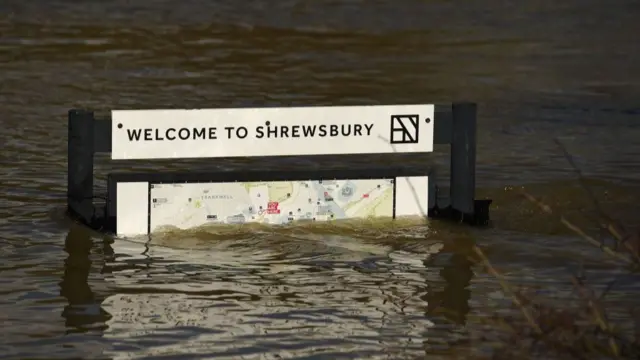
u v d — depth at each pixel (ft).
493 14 139.13
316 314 55.57
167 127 63.26
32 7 135.74
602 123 96.17
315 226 66.28
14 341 52.19
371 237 65.62
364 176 66.59
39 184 75.97
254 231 65.62
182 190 65.16
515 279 59.98
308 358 50.88
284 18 134.21
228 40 123.95
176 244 64.13
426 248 64.23
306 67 113.91
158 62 114.21
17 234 65.77
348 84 107.96
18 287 58.44
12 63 111.86
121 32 125.70
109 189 64.85
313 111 63.93
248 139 63.62
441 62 117.91
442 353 51.42
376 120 64.59
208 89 104.53
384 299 57.47
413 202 67.36
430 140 65.82
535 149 87.10
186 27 128.67
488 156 84.79
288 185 65.87
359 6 140.67
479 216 67.97
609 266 61.82
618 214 70.59
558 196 74.23
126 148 63.57
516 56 121.08
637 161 83.71
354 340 52.70
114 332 53.36
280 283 59.26
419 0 144.77
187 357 50.80
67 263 61.52
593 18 138.72
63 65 111.96
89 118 64.34
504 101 103.24
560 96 105.60
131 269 60.85
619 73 115.14
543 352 50.26
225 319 54.90
